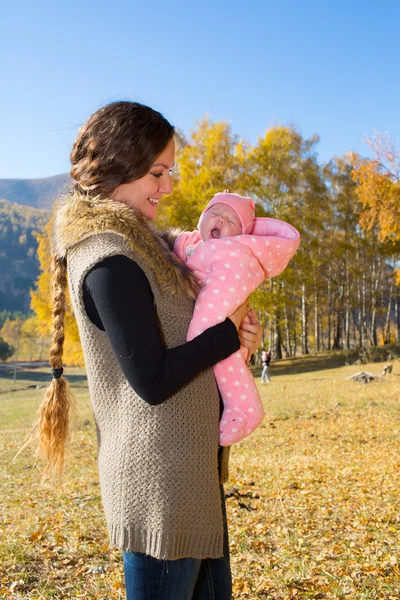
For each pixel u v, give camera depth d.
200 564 1.59
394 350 32.91
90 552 4.05
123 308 1.38
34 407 22.02
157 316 1.50
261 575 3.73
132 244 1.45
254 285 1.72
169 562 1.48
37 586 3.45
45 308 23.09
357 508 5.54
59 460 1.78
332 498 5.95
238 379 1.71
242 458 8.68
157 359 1.39
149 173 1.61
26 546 4.09
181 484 1.46
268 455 8.98
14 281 187.62
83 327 1.50
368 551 4.27
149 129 1.57
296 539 4.53
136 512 1.45
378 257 43.88
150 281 1.48
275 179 28.95
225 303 1.58
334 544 4.45
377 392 17.20
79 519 4.87
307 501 5.84
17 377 46.75
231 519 5.13
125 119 1.56
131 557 1.50
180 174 27.02
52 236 1.71
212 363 1.50
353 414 13.52
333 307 46.75
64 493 6.08
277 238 1.94
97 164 1.57
